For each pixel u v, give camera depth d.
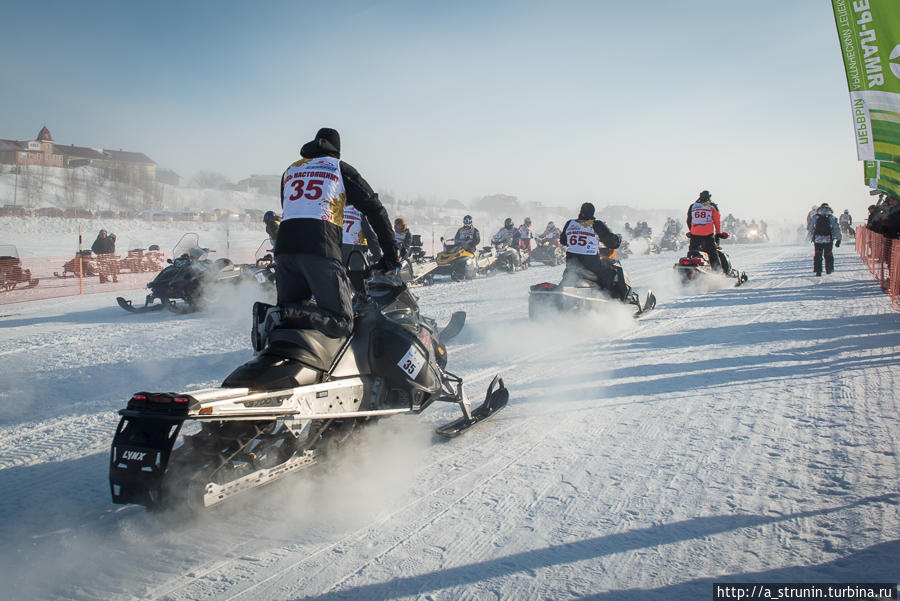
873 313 9.41
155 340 8.82
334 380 3.68
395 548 2.94
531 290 8.67
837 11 8.05
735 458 3.93
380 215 3.80
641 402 5.24
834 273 16.17
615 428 4.61
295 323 3.61
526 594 2.53
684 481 3.61
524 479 3.73
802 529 2.98
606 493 3.49
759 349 7.11
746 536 2.94
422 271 15.02
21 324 10.83
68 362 7.42
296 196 3.68
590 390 5.66
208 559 2.88
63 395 5.93
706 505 3.29
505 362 6.90
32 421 5.12
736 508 3.23
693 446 4.18
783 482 3.53
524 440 4.42
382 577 2.69
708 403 5.14
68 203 81.81
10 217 46.59
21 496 3.61
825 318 9.09
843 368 6.09
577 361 6.86
